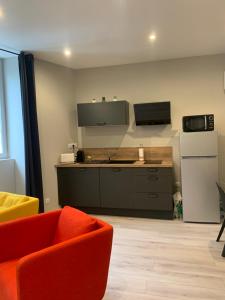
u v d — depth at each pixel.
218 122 4.73
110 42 3.83
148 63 5.03
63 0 2.58
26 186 4.23
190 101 4.85
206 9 2.86
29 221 2.39
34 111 4.27
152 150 5.07
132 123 5.17
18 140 4.41
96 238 2.04
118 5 2.72
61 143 5.02
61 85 5.05
